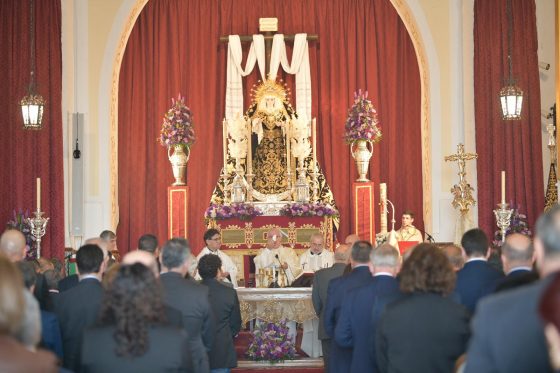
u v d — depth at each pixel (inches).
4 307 144.8
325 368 390.6
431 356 226.8
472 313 272.8
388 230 668.1
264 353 454.9
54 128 584.1
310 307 461.7
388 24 677.3
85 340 196.5
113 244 427.8
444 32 660.1
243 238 623.5
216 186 668.1
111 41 650.2
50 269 351.9
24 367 144.2
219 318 343.0
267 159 655.8
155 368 192.9
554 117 610.2
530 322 145.3
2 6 559.8
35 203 569.3
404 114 675.4
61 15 603.5
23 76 562.9
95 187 647.1
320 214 625.6
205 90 670.5
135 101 666.8
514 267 252.7
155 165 668.7
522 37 606.2
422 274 233.3
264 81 656.4
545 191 623.2
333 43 676.7
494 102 609.9
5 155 554.9
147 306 194.9
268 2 676.7
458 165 640.4
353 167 670.5
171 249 269.9
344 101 671.8
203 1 675.4
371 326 266.2
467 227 614.5
